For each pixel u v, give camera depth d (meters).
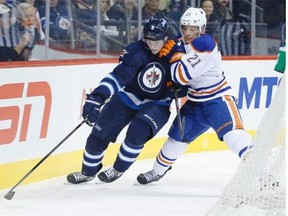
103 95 7.52
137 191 7.78
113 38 11.76
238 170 6.22
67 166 8.77
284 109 6.06
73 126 8.84
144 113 7.64
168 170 8.23
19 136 7.96
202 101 7.61
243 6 12.80
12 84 7.83
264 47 13.24
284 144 6.09
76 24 11.38
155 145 10.14
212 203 7.22
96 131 7.83
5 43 10.64
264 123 6.13
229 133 7.43
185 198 7.45
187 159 10.06
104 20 11.62
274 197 6.14
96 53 11.64
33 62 8.11
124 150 7.82
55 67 8.49
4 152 7.75
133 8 11.84
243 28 12.88
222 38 12.72
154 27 7.32
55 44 11.19
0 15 10.54
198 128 7.81
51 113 8.45
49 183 8.17
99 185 8.09
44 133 8.35
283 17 13.30
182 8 12.28
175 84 7.67
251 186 6.16
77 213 6.68
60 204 7.07
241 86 11.16
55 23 11.13
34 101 8.16
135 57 7.56
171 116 10.30
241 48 12.94
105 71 9.38
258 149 6.12
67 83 8.71
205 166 9.53
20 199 7.28
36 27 10.90
